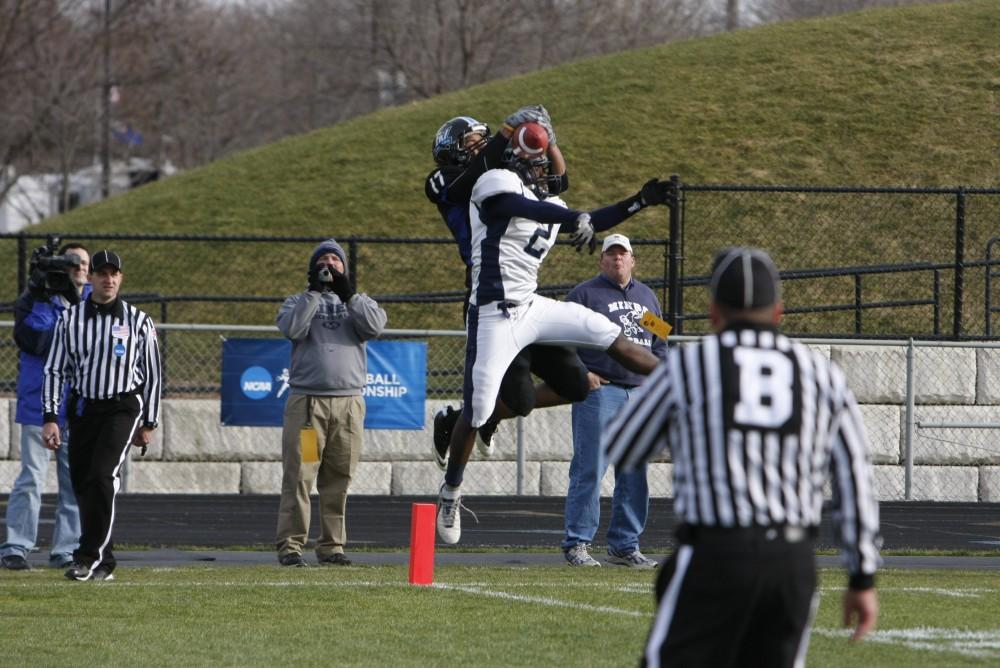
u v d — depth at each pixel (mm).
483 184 28625
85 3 178125
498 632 26922
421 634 26672
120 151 188875
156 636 26406
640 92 119875
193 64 192125
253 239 59000
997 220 86750
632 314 38844
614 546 38844
